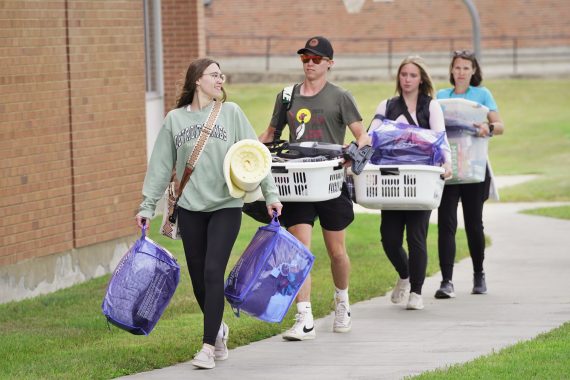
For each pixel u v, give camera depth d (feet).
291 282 52.60
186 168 51.52
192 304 70.38
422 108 65.00
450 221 70.54
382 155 63.87
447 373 47.55
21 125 74.38
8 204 73.10
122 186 86.69
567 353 51.01
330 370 50.49
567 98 283.18
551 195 143.64
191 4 128.77
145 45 119.96
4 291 72.84
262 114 265.13
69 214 80.02
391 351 54.65
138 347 55.62
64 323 64.75
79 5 80.74
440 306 68.13
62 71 78.95
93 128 82.69
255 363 52.39
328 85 58.90
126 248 87.56
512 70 320.29
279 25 352.49
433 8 344.90
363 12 348.38
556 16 342.85
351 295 72.02
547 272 82.28
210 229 51.44
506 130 244.22
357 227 110.52
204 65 51.57
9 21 73.15
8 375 49.88
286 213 58.08
